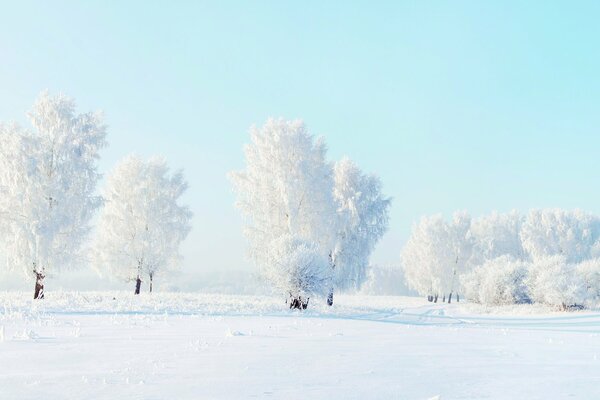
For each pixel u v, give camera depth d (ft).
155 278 135.64
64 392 16.75
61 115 104.37
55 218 98.89
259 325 51.85
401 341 37.47
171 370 21.48
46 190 99.40
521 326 83.46
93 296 101.30
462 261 234.38
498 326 82.17
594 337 50.37
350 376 20.07
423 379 19.51
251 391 16.85
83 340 34.27
